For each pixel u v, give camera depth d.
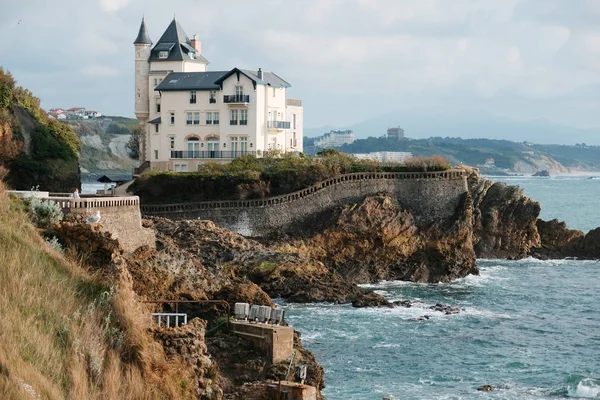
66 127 120.94
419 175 105.94
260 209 100.62
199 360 33.62
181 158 121.12
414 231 103.44
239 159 110.19
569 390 54.03
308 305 78.31
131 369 31.08
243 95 118.50
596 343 67.69
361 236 101.06
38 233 41.09
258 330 37.91
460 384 55.09
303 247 99.44
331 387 53.28
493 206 119.81
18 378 26.98
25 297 31.69
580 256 121.88
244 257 82.38
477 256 119.06
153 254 60.00
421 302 82.62
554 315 78.94
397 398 51.31
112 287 34.00
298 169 104.62
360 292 81.31
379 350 62.72
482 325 72.75
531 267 112.12
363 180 104.62
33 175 109.19
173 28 131.00
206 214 99.19
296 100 133.88
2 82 111.50
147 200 105.12
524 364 60.38
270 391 34.97
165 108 121.62
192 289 59.75
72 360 29.81
